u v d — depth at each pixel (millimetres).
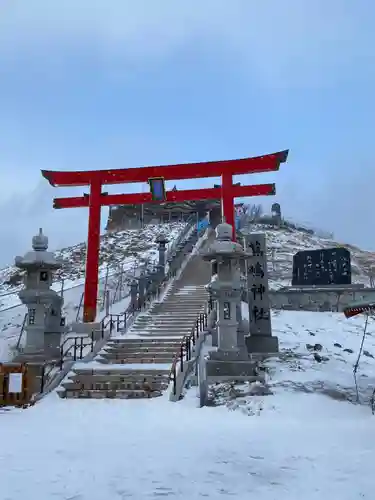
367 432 10000
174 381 14211
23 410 13016
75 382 15531
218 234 17516
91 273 25438
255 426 10766
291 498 6305
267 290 18953
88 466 7555
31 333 17859
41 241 19047
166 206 64125
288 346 19438
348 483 6852
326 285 31641
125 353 18234
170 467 7484
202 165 26719
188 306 25188
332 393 14594
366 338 22344
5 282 48562
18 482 6832
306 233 67750
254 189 28516
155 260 43625
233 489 6625
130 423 11203
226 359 15891
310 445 8836
